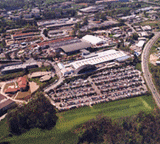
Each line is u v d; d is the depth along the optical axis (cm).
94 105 14725
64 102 15012
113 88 16550
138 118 13338
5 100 15050
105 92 16100
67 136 12488
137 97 15600
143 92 16062
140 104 14812
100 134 12650
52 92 16100
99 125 13038
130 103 14912
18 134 12738
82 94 15825
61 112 14138
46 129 12962
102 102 14988
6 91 16050
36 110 13738
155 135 12538
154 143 12144
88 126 12900
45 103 14400
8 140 12331
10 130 12781
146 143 12175
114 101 15125
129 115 13750
